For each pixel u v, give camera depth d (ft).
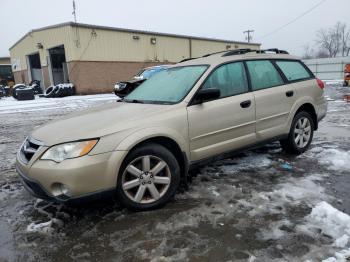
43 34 82.07
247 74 14.88
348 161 16.10
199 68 14.14
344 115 31.35
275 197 12.24
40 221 11.20
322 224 10.16
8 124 33.50
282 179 14.05
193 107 12.62
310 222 10.32
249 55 15.43
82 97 66.33
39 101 60.95
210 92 12.35
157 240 9.70
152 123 11.46
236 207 11.55
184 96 12.81
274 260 8.54
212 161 13.50
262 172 14.97
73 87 72.43
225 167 15.76
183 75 14.35
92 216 11.34
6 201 13.02
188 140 12.41
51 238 10.07
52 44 79.30
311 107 17.62
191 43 98.17
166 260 8.73
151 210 11.60
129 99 14.79
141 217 11.12
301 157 17.04
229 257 8.75
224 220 10.69
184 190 13.17
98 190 10.47
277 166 15.74
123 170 10.98
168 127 11.75
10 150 21.75
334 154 17.21
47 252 9.35
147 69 50.34
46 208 12.17
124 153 10.73
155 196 11.60
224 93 13.83
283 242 9.31
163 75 15.60
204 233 9.96
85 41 74.18
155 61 88.89
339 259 8.41
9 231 10.62
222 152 13.64
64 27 73.15
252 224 10.36
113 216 11.28
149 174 11.48
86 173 10.14
